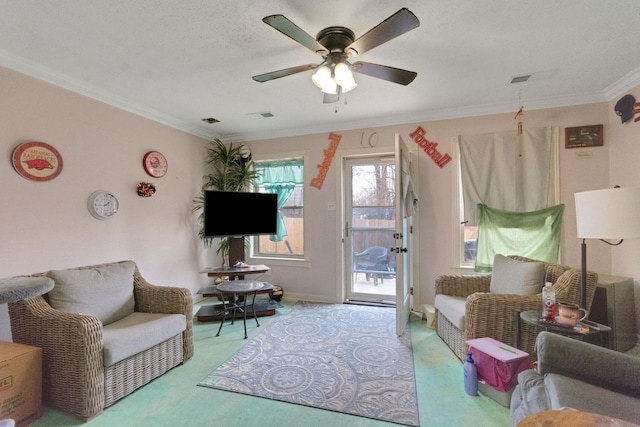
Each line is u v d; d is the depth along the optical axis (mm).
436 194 3680
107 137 3066
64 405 1863
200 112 3588
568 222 3211
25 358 1776
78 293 2197
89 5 1751
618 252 2977
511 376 1934
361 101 3281
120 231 3191
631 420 1054
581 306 2068
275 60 2410
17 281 1402
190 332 2588
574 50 2281
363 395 2059
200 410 1920
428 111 3596
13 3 1722
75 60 2385
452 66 2520
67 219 2725
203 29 1998
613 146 3041
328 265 4211
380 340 2924
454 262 3602
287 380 2244
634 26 1985
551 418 925
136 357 2131
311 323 3379
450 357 2582
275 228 4172
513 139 3369
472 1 1744
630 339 2645
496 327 2248
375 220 4180
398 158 2922
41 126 2543
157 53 2291
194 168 4191
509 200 3375
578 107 3197
